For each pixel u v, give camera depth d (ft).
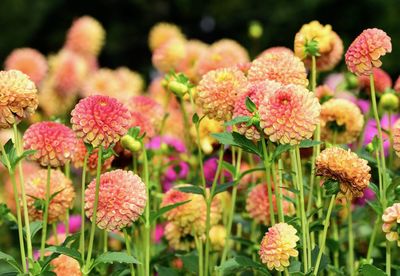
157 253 5.79
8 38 23.15
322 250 4.61
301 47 5.23
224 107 4.78
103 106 4.46
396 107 6.11
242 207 6.12
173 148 6.38
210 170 6.15
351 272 5.07
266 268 4.73
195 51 6.91
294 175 4.99
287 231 4.37
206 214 5.28
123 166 5.40
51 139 4.76
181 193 5.39
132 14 24.02
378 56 4.65
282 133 4.33
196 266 5.28
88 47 10.89
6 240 7.71
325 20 20.94
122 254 4.56
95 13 23.85
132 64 24.00
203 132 5.76
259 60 4.88
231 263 4.63
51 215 5.22
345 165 4.42
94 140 4.44
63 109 9.54
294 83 4.79
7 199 7.11
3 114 4.55
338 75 8.39
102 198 4.53
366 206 5.82
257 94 4.50
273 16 21.42
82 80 9.71
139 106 5.74
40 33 23.62
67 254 4.53
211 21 23.20
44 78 10.04
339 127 5.65
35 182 5.26
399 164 6.64
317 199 5.27
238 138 4.58
